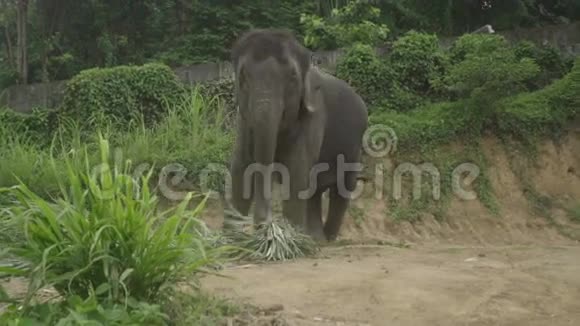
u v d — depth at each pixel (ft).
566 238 36.58
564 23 60.44
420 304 14.66
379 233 35.06
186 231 12.90
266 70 21.27
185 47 56.75
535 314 14.38
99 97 40.04
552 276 17.72
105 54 61.31
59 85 49.11
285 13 57.82
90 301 11.09
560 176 40.09
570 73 42.39
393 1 55.77
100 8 62.34
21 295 13.53
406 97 42.16
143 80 40.81
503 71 38.91
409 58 42.88
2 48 67.67
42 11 62.59
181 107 38.68
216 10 57.52
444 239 35.65
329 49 50.24
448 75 41.19
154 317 11.50
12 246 12.32
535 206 38.50
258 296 14.97
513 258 21.45
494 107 39.81
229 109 39.63
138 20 62.85
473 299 15.16
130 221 11.85
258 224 21.15
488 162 39.24
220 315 12.83
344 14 49.88
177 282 12.64
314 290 15.65
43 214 11.98
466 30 59.47
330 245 25.94
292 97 21.95
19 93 49.73
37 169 31.32
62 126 38.17
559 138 41.09
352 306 14.47
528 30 49.90
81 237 11.78
